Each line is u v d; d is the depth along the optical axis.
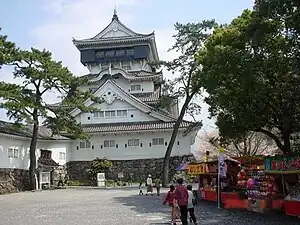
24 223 19.34
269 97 23.53
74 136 49.03
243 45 22.86
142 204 27.44
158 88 62.50
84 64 68.81
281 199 20.77
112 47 67.94
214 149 64.50
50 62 43.72
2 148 42.38
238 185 26.17
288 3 17.70
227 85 24.14
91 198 32.81
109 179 53.66
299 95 22.69
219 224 17.73
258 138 49.56
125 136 54.94
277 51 21.98
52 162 50.12
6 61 39.62
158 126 53.00
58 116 46.50
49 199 32.81
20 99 40.94
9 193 41.28
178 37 48.03
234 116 25.30
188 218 19.69
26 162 46.78
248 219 19.08
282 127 25.41
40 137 49.56
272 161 20.62
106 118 56.34
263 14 19.42
